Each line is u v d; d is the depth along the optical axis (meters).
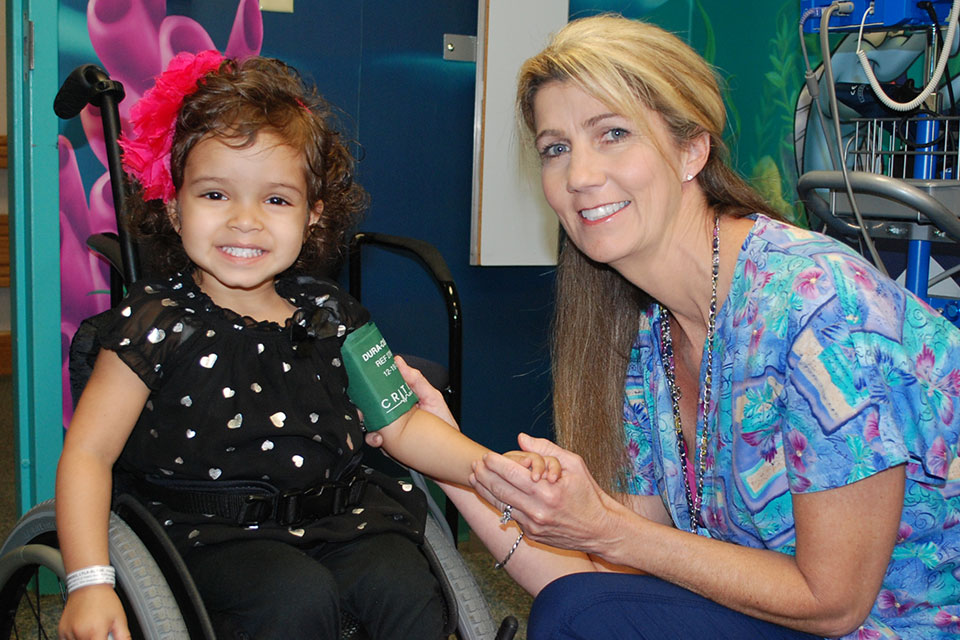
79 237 2.11
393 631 1.02
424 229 2.51
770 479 1.05
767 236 1.08
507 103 2.39
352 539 1.08
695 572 1.02
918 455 0.99
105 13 2.07
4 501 2.57
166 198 1.13
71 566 0.97
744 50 2.51
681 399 1.26
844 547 0.96
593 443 1.30
